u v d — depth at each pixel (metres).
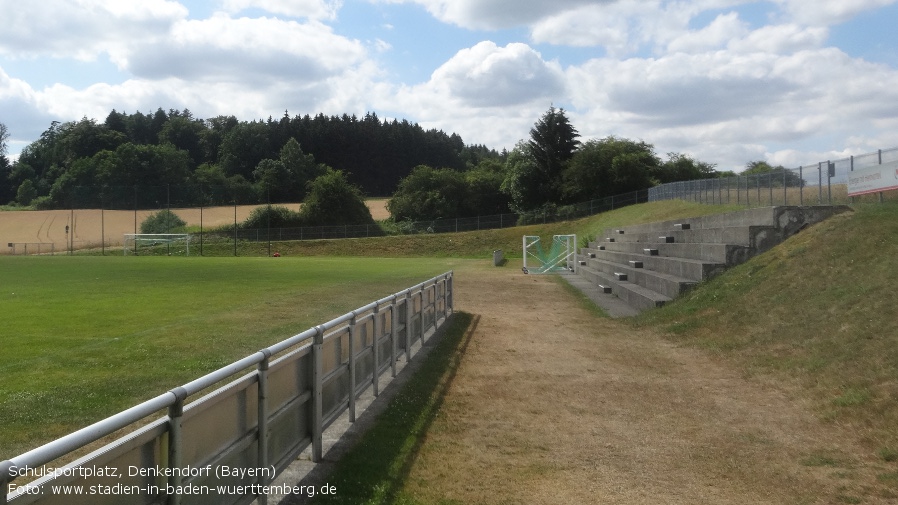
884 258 11.22
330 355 6.16
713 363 10.41
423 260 49.16
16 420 6.65
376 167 135.88
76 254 57.72
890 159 16.52
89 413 6.94
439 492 5.18
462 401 8.14
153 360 9.77
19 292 20.23
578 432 6.94
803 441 6.54
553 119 82.25
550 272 35.16
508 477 5.59
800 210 15.74
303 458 5.75
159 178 96.38
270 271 31.80
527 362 10.69
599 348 12.01
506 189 84.75
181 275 28.34
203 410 3.76
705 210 37.16
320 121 136.25
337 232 72.31
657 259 20.67
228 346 10.95
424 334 12.05
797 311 11.18
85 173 91.75
